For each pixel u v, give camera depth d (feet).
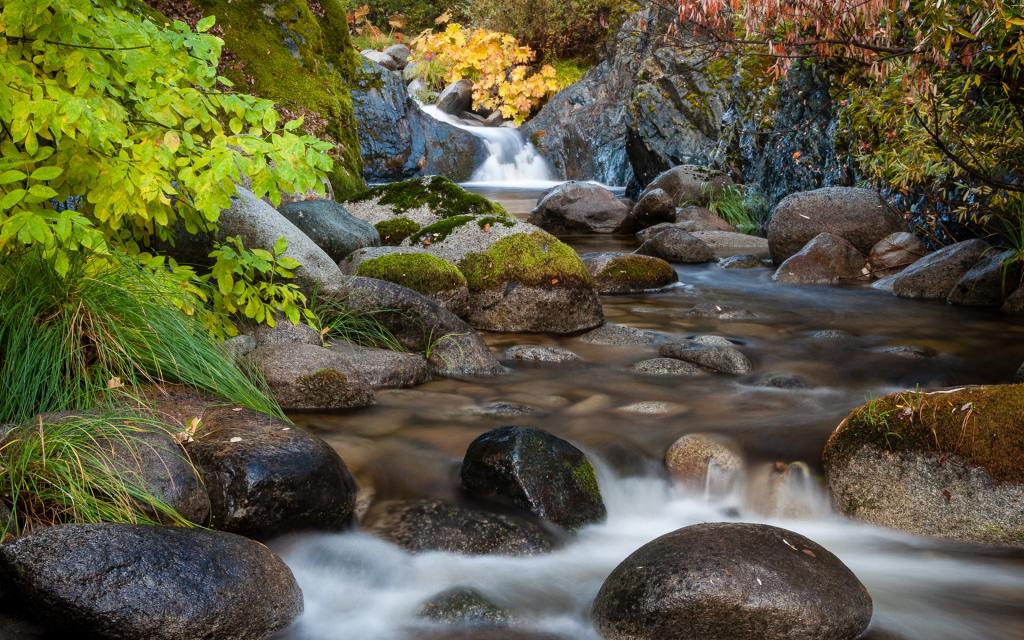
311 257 18.67
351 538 11.59
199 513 10.79
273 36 34.22
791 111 37.24
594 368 18.40
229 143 13.46
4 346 13.04
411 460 13.32
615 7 64.95
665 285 27.07
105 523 9.41
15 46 12.78
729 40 19.83
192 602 9.05
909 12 20.62
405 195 27.17
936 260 25.70
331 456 11.87
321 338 17.24
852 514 12.59
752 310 23.95
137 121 14.08
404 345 18.43
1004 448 11.79
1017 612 10.41
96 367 13.04
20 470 10.31
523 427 12.90
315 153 13.50
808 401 16.30
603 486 13.26
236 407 12.71
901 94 22.50
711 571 9.55
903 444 12.34
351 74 41.70
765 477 13.29
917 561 11.61
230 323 16.28
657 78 48.83
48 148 12.60
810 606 9.47
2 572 9.18
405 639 9.79
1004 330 21.35
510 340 20.48
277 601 9.73
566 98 63.67
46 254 12.25
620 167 57.88
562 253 21.53
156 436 11.19
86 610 8.72
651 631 9.48
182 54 13.41
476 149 61.00
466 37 69.67
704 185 41.98
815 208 30.25
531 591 10.73
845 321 22.59
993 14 17.26
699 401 16.20
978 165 23.79
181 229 17.93
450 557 11.33
